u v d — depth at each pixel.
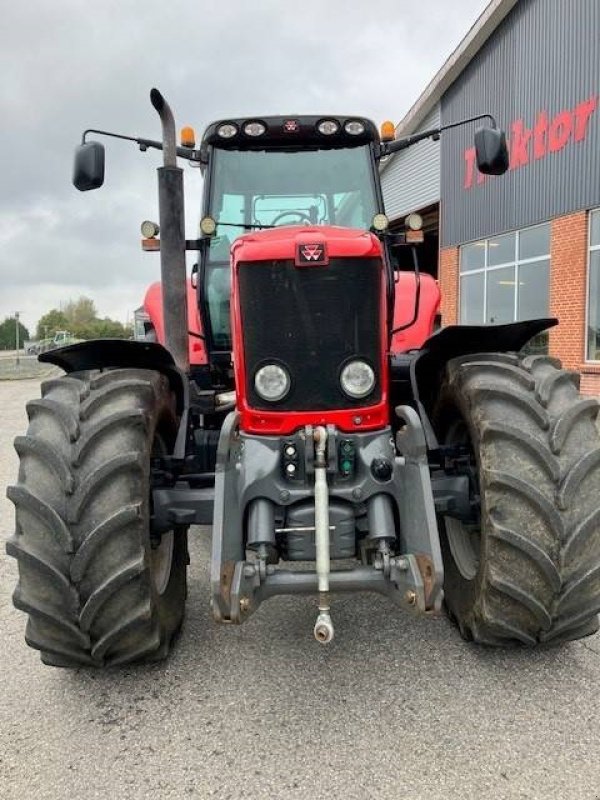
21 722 2.73
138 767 2.43
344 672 3.03
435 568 2.57
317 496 2.74
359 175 4.50
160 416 3.17
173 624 3.20
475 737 2.54
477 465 2.91
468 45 15.77
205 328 4.40
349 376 2.93
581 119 12.84
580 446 2.72
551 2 13.44
